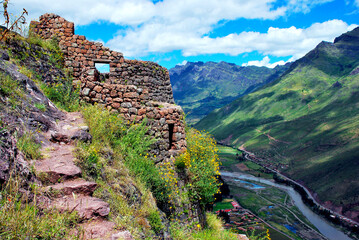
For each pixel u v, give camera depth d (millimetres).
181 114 10555
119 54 12828
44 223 3088
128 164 7211
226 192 141625
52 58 9570
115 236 3539
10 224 2760
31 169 3984
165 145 9625
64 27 11047
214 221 11516
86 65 11469
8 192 3258
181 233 7383
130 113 9383
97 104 8953
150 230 5117
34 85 6945
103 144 6676
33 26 10688
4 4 5039
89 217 3760
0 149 3547
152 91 14188
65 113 7504
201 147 11227
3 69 6199
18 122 4984
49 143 5324
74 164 4852
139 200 5980
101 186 4965
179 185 9344
